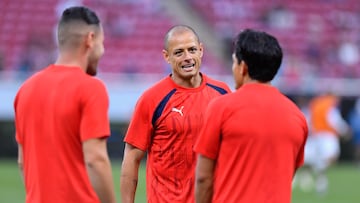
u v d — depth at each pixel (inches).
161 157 938.7
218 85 963.3
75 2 3902.6
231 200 746.8
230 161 750.5
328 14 4128.9
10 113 2962.6
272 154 748.6
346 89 3031.5
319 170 2354.8
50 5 3895.2
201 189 774.5
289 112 764.0
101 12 3848.4
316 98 2999.5
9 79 3223.4
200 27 3919.8
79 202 735.1
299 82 3122.5
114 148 2947.8
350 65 3784.5
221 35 3868.1
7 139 2970.0
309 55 3826.3
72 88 732.7
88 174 724.7
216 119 754.2
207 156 761.6
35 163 743.1
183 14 3956.7
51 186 733.9
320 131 2410.2
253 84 769.6
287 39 3937.0
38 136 741.3
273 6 4089.6
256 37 765.9
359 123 2984.7
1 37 3695.9
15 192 2114.9
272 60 761.0
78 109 730.2
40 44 3656.5
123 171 946.1
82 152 738.2
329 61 3794.3
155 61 3693.4
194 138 928.9
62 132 731.4
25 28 3767.2
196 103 935.7
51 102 735.7
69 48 755.4
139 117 937.5
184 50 933.8
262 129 747.4
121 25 3794.3
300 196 2193.7
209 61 3676.2
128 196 946.1
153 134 944.9
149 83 3120.1
